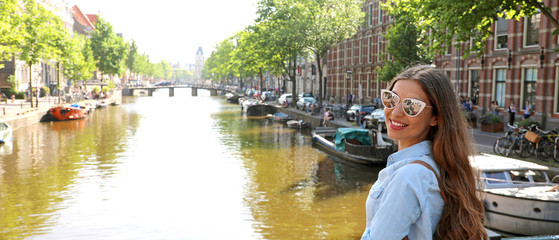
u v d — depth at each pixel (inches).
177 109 2198.6
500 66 954.7
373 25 1669.5
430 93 59.6
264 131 1272.1
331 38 1434.5
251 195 562.3
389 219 54.6
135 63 4621.1
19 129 1267.2
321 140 935.7
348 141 839.7
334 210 495.5
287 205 517.3
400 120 61.0
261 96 2338.8
